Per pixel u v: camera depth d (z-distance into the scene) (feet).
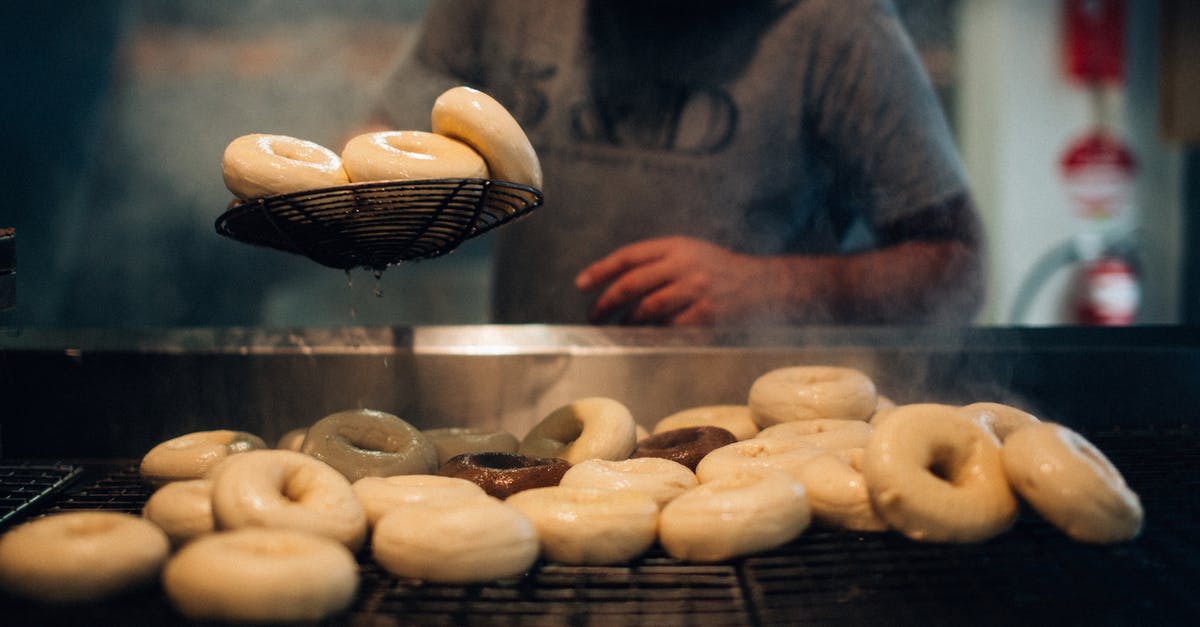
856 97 4.50
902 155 4.51
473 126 2.91
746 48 4.53
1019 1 6.89
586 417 3.45
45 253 6.15
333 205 2.79
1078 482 2.63
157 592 2.56
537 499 2.81
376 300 6.95
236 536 2.49
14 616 2.43
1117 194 7.00
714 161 4.61
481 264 6.92
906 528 2.68
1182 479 3.09
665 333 3.94
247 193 2.82
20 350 3.70
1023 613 2.45
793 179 4.69
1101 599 2.49
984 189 7.08
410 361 3.76
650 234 4.69
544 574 2.69
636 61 4.58
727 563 2.71
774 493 2.73
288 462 2.84
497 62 4.74
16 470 3.42
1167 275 7.20
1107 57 6.93
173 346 3.76
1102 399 3.76
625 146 4.66
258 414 3.74
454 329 3.94
